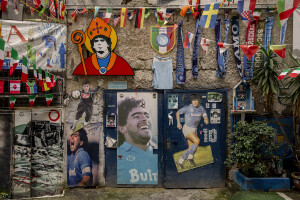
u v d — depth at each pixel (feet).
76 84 18.11
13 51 11.44
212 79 18.04
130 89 18.16
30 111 17.26
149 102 18.17
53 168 17.62
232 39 17.89
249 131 15.97
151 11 18.04
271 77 16.60
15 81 14.52
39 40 17.44
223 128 17.99
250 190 15.94
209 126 18.03
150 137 18.17
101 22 17.87
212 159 18.01
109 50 17.81
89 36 17.87
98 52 17.78
